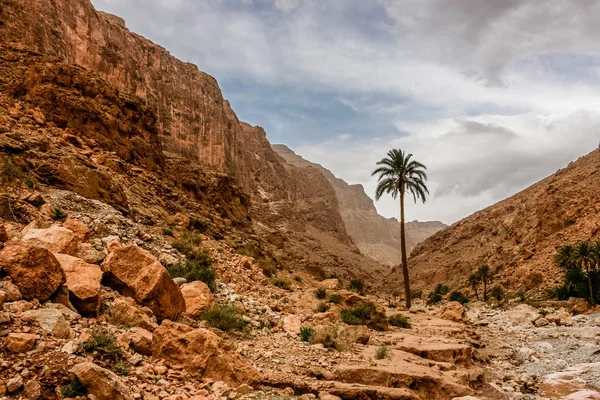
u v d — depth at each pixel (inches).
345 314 740.0
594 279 1448.1
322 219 7194.9
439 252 4495.6
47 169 704.4
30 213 539.2
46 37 2100.1
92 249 452.4
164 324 356.2
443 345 598.9
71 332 298.5
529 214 3272.6
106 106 1189.7
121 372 281.6
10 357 243.3
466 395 417.4
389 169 1485.0
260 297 712.4
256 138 6825.8
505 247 3174.2
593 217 2322.8
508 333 1018.1
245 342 463.5
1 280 311.6
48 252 336.8
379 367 438.9
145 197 1004.6
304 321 617.3
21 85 1017.5
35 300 315.3
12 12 1985.7
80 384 234.7
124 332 339.0
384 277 5157.5
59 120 1003.9
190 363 328.8
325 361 436.5
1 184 584.4
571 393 522.6
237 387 327.6
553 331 981.8
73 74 1138.7
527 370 647.8
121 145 1180.5
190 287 503.2
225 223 1446.9
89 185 747.4
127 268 427.2
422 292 3535.9
